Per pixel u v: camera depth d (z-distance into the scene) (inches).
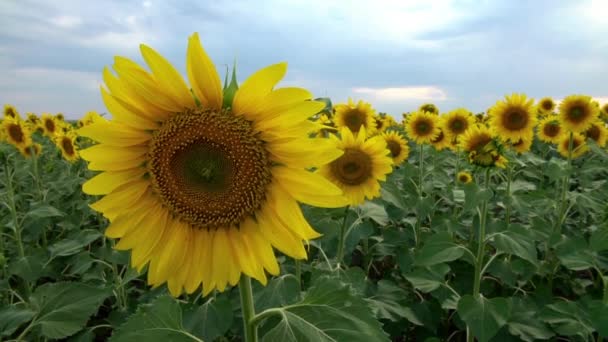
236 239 18.6
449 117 72.2
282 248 18.1
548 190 66.2
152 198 18.9
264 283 17.8
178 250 18.8
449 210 64.5
